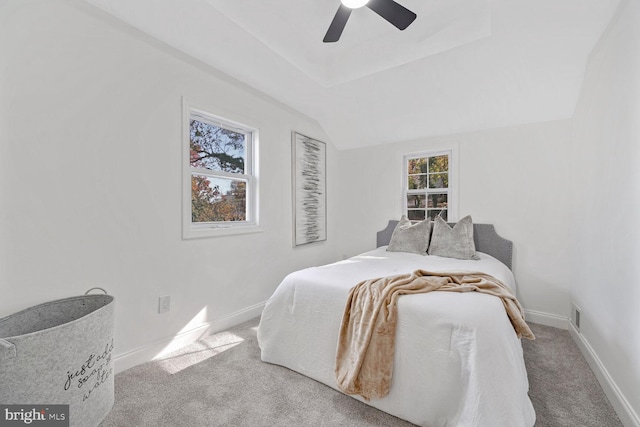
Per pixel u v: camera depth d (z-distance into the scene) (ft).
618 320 5.13
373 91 10.02
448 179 11.12
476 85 8.77
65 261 5.33
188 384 5.74
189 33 6.75
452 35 7.64
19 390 3.60
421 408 4.57
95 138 5.73
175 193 7.18
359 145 13.20
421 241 10.25
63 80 5.30
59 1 5.25
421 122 10.80
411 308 4.83
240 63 8.05
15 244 4.77
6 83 4.68
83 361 4.26
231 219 8.95
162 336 6.91
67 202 5.36
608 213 5.71
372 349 4.90
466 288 5.22
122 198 6.16
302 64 8.95
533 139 9.39
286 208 10.77
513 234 9.70
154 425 4.64
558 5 6.04
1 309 4.63
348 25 8.19
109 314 4.83
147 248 6.61
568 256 8.80
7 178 4.69
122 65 6.15
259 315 9.53
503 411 3.80
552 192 9.09
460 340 4.32
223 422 4.72
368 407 5.10
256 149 9.52
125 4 5.77
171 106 7.08
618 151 5.31
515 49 7.38
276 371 6.23
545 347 7.48
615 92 5.52
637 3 4.68
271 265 10.09
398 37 8.46
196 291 7.67
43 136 5.06
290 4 7.29
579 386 5.74
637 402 4.40
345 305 5.59
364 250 13.20
